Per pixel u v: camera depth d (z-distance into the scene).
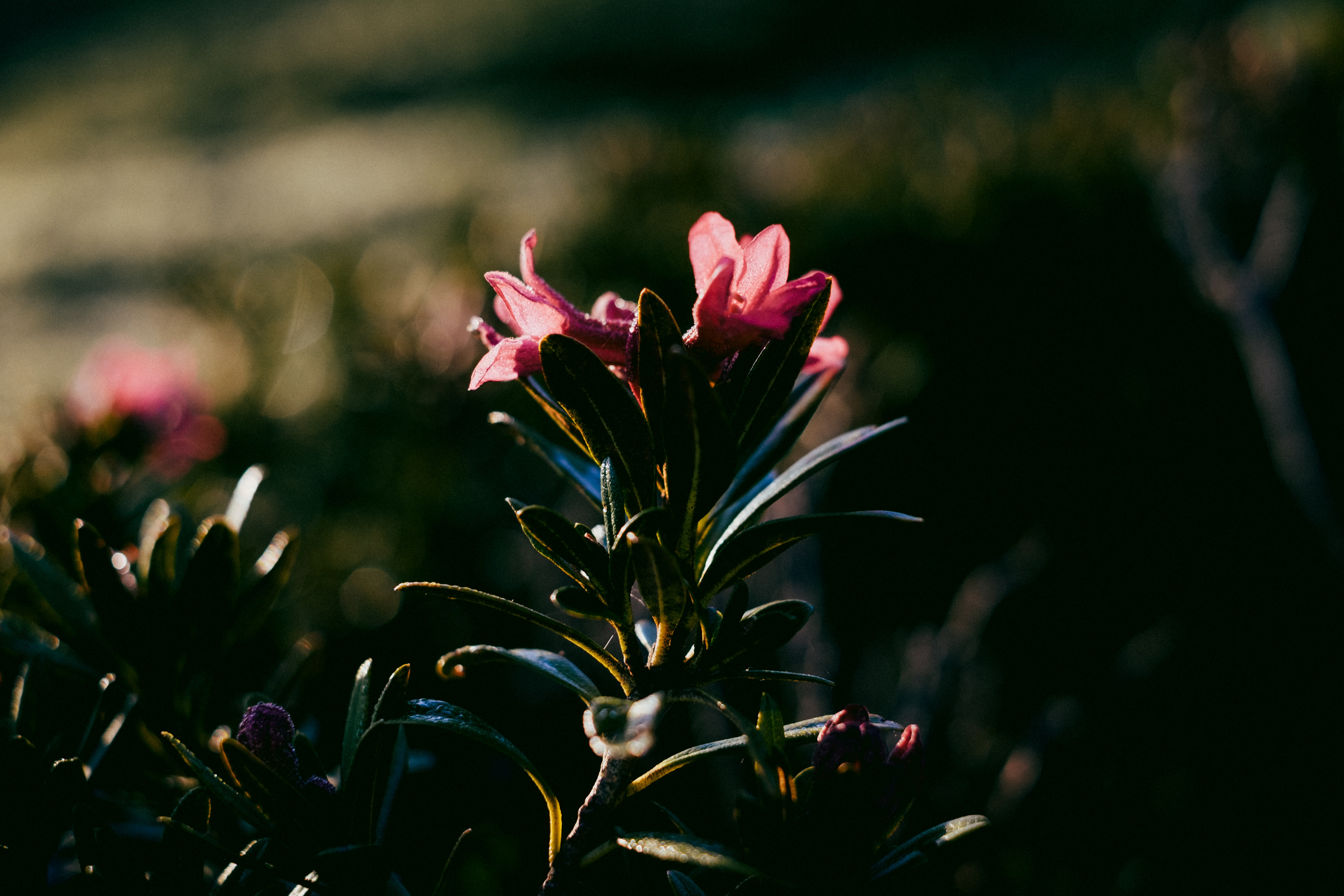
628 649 0.98
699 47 19.36
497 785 2.33
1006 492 3.77
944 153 4.78
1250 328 3.31
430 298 3.59
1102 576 3.51
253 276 4.02
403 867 1.88
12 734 1.34
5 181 20.28
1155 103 4.46
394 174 14.55
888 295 4.12
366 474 3.60
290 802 0.97
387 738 1.02
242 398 3.62
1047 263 4.05
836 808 0.88
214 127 22.42
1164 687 3.09
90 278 11.75
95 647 1.35
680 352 0.86
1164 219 3.76
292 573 2.97
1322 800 2.67
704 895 1.10
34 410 2.24
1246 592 3.37
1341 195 3.52
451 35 25.61
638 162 4.57
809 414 1.20
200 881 1.04
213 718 1.60
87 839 1.02
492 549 3.36
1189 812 2.67
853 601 3.46
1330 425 3.56
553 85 19.89
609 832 0.96
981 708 2.77
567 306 1.04
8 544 1.85
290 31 28.89
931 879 1.00
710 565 0.99
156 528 1.51
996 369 3.96
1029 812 2.59
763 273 1.00
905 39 16.81
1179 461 3.76
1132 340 3.94
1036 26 14.27
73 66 29.94
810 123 8.26
